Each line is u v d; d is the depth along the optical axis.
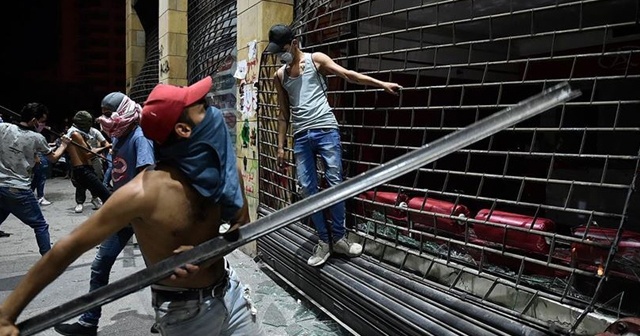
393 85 3.29
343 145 4.09
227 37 6.46
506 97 5.40
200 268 1.68
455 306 2.59
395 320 2.80
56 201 9.59
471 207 4.70
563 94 1.33
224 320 1.97
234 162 1.82
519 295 2.51
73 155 5.05
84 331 3.42
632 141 4.03
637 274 2.36
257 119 5.14
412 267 3.25
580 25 2.26
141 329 3.64
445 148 1.42
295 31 4.71
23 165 4.46
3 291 4.43
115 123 3.15
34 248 5.97
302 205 1.61
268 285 4.49
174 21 8.45
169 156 1.71
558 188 4.20
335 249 3.73
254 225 1.64
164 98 1.65
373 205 3.80
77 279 4.76
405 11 3.19
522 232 2.65
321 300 3.73
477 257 3.06
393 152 4.99
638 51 2.13
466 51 5.29
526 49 5.22
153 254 1.81
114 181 3.34
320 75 3.62
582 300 2.26
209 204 1.79
